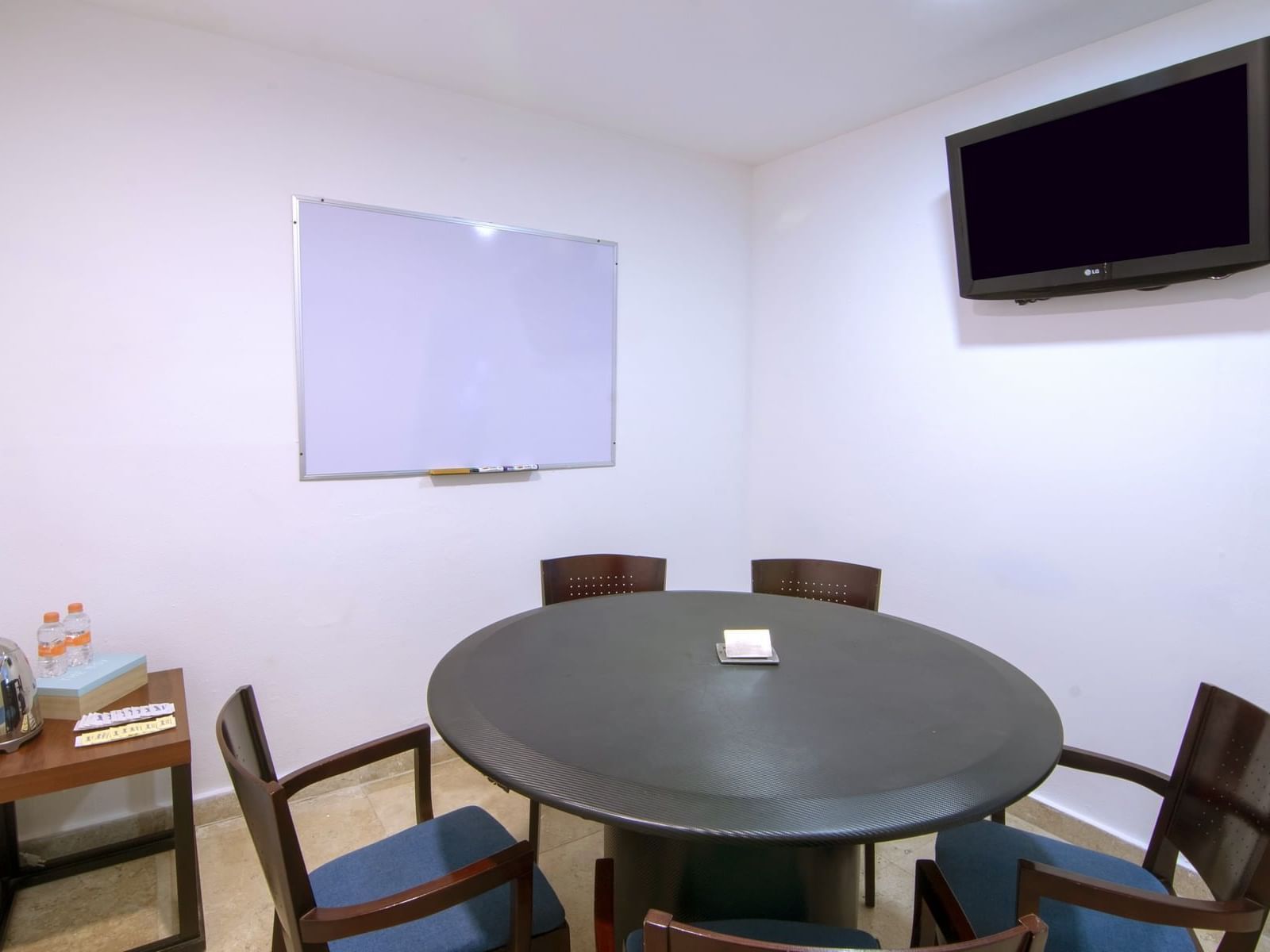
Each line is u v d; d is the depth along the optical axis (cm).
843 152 288
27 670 165
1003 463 238
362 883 129
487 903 127
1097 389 212
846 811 101
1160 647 202
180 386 211
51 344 192
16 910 184
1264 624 182
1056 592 226
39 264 189
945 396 256
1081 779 220
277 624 232
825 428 305
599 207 286
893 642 175
